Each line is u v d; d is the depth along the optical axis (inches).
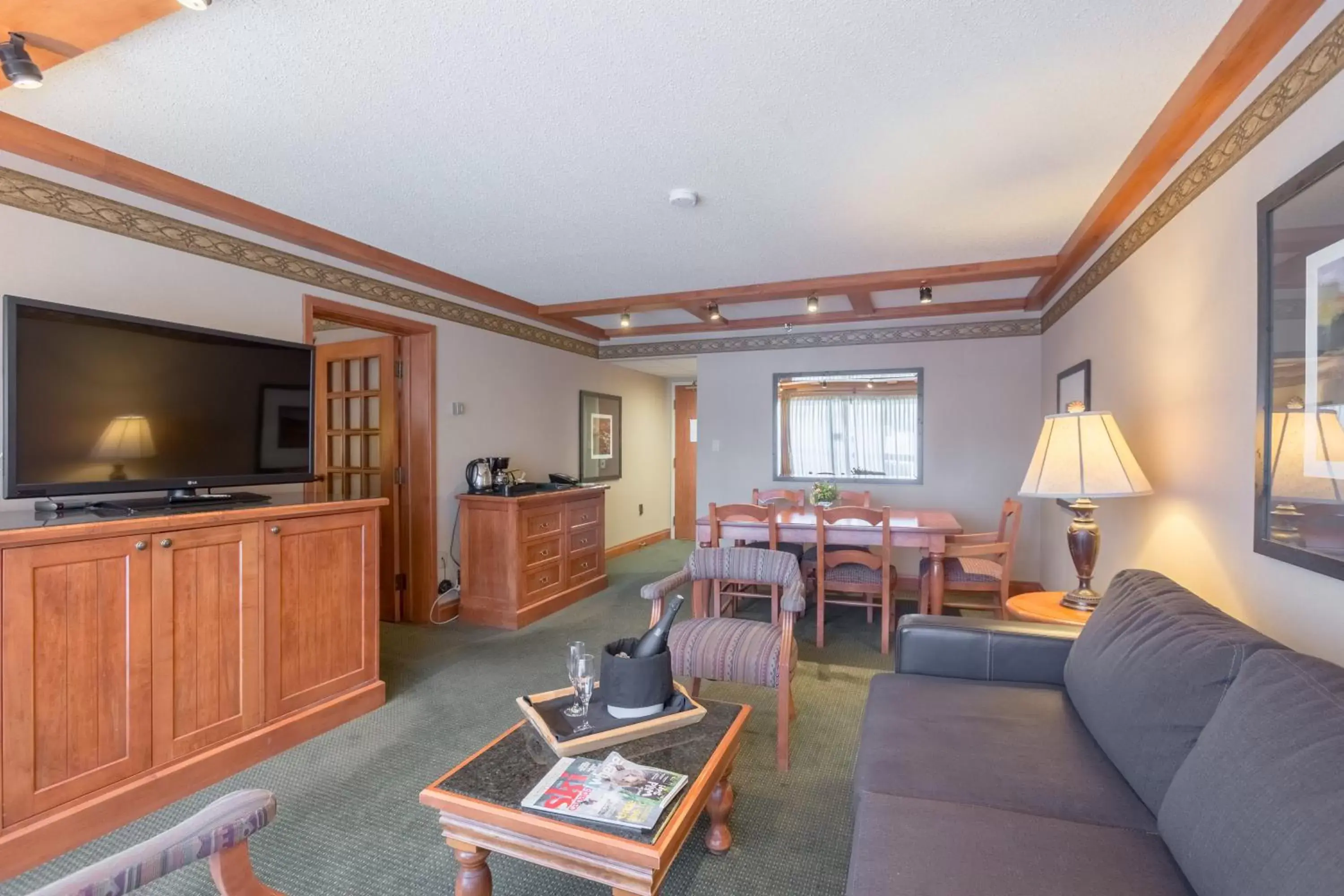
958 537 157.1
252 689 93.9
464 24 64.2
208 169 98.4
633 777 59.6
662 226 124.7
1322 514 56.7
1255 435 68.6
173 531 84.3
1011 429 197.8
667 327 228.5
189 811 81.8
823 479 218.7
